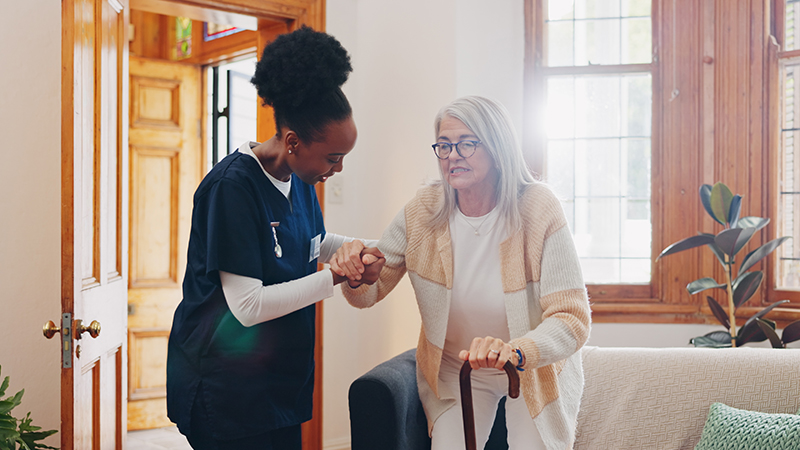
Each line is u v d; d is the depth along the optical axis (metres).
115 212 2.33
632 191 3.25
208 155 4.12
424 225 1.69
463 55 2.94
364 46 3.29
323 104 1.40
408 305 3.00
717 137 3.06
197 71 4.04
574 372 1.64
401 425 1.74
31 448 1.84
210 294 1.45
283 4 3.01
